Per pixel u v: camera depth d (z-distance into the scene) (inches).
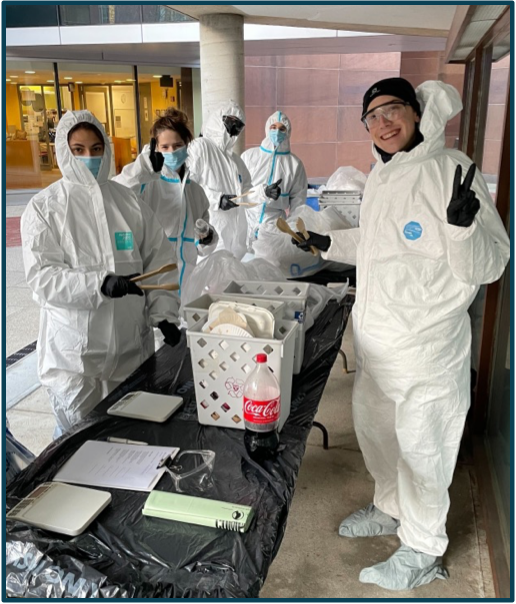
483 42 104.5
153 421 53.1
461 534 74.4
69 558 36.1
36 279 61.8
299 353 62.8
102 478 44.5
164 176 104.1
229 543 37.4
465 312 56.2
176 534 38.4
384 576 64.7
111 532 38.6
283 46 283.1
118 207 69.4
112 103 359.6
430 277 53.5
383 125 53.0
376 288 56.5
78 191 65.9
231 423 51.8
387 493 69.1
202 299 63.1
